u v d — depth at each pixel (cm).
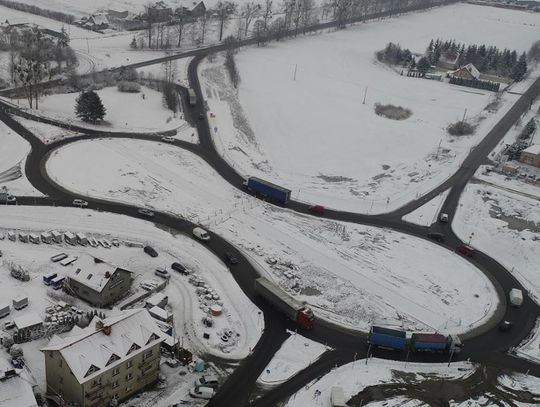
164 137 14100
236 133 15188
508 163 14838
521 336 8656
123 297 8269
